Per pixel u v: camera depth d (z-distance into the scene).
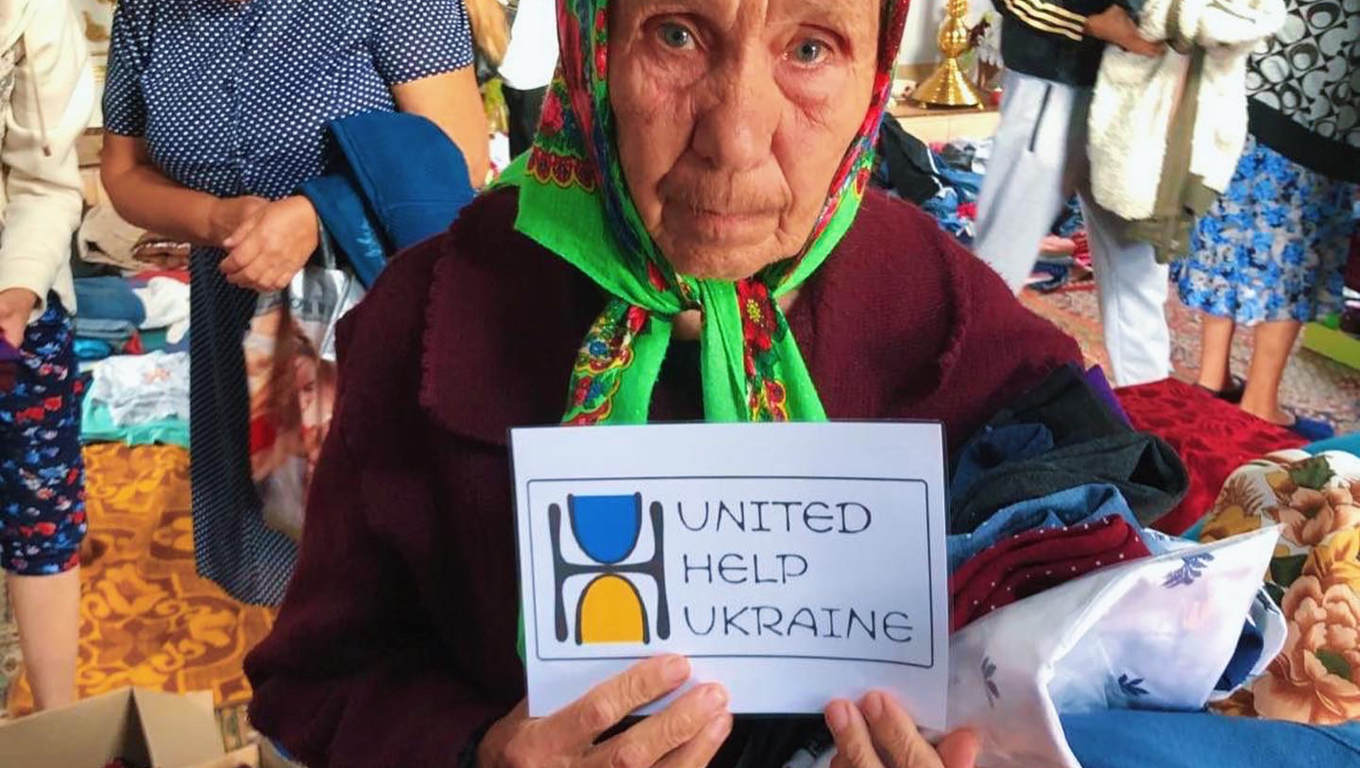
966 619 0.65
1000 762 0.64
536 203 0.72
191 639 2.23
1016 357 0.79
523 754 0.63
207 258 1.56
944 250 0.80
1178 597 0.64
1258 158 2.71
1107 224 2.64
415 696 0.79
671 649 0.63
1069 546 0.66
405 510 0.77
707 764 0.68
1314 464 1.02
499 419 0.73
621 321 0.72
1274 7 2.27
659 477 0.61
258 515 1.65
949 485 0.75
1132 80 2.38
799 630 0.62
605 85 0.64
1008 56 2.53
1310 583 0.96
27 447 1.73
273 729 0.86
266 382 1.44
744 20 0.58
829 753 0.67
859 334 0.76
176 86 1.43
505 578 0.74
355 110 1.43
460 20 1.47
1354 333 3.37
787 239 0.64
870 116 0.68
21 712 2.02
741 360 0.70
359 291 1.38
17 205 1.59
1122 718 0.70
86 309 3.17
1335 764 0.70
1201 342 3.37
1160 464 0.76
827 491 0.60
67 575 1.85
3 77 1.46
